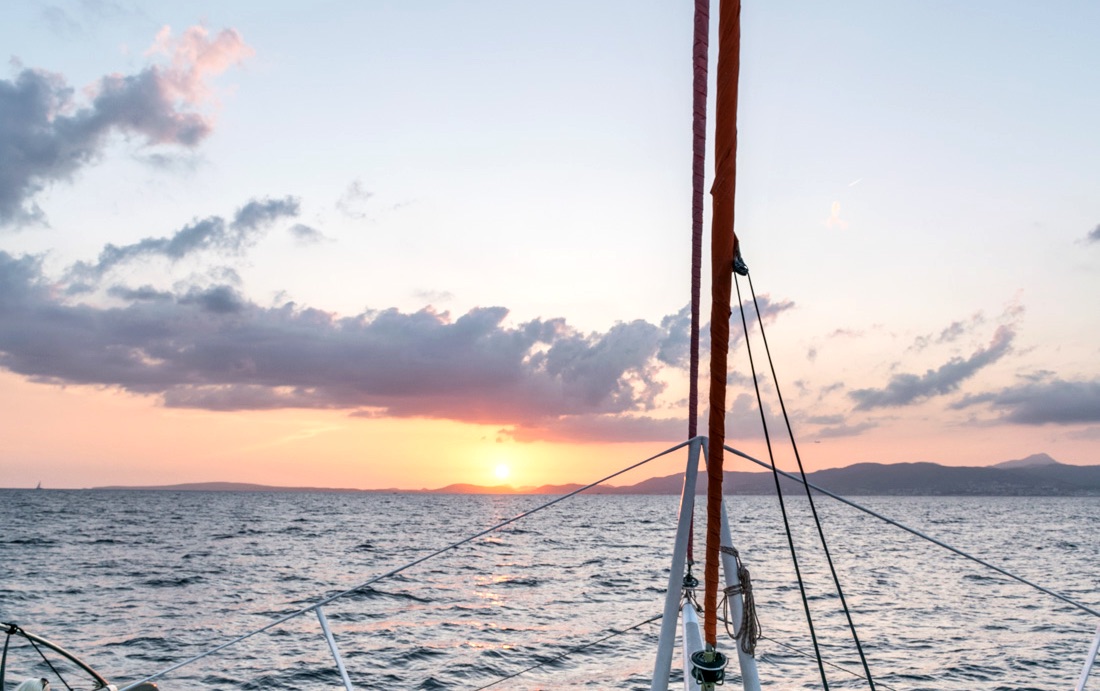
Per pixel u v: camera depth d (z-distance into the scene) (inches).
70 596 1553.9
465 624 1249.4
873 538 3831.2
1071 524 5713.6
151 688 327.3
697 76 180.5
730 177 154.5
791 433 177.2
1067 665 953.5
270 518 5497.1
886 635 1149.7
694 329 201.2
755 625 204.5
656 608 1427.2
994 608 1449.3
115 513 5989.2
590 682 844.0
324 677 880.9
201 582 1817.2
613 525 5032.0
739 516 6363.2
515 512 7165.4
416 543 3228.3
